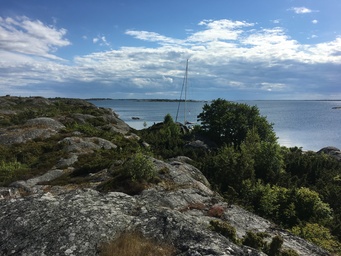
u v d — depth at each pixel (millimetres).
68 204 11102
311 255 13664
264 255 8586
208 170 34906
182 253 8352
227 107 68062
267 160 40000
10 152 33625
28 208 10617
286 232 16297
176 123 74938
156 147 51562
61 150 34312
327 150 63750
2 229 9289
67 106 91438
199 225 10656
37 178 25250
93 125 56344
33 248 8422
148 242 8805
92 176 22953
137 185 18047
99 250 8430
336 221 26000
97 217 10062
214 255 8031
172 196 17344
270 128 64438
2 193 20656
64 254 8195
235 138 64062
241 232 14930
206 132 67438
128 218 10367
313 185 38938
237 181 31078
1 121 54844
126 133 56094
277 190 27594
